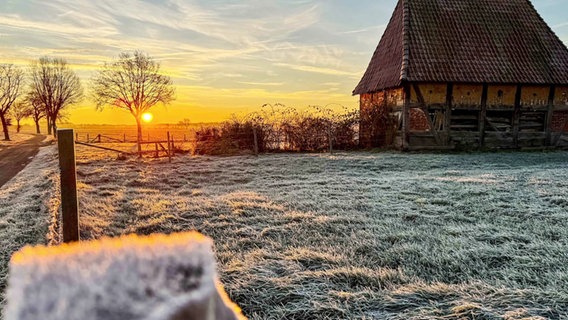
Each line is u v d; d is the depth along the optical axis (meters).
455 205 5.95
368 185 7.93
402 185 7.77
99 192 7.55
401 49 16.09
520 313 2.55
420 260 3.68
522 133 16.25
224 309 0.41
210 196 7.12
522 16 17.55
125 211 5.97
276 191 7.50
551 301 2.72
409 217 5.37
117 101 37.59
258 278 3.24
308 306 2.81
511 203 5.99
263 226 4.95
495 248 3.93
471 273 3.40
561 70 16.20
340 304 2.82
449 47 16.05
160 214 5.63
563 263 3.54
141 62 37.81
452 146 15.67
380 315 2.69
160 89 38.34
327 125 16.61
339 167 11.17
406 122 15.37
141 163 12.70
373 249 4.02
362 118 17.05
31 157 19.00
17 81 44.28
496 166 11.11
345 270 3.37
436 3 17.31
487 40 16.53
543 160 12.68
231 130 16.05
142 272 0.34
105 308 0.31
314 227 4.86
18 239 4.47
